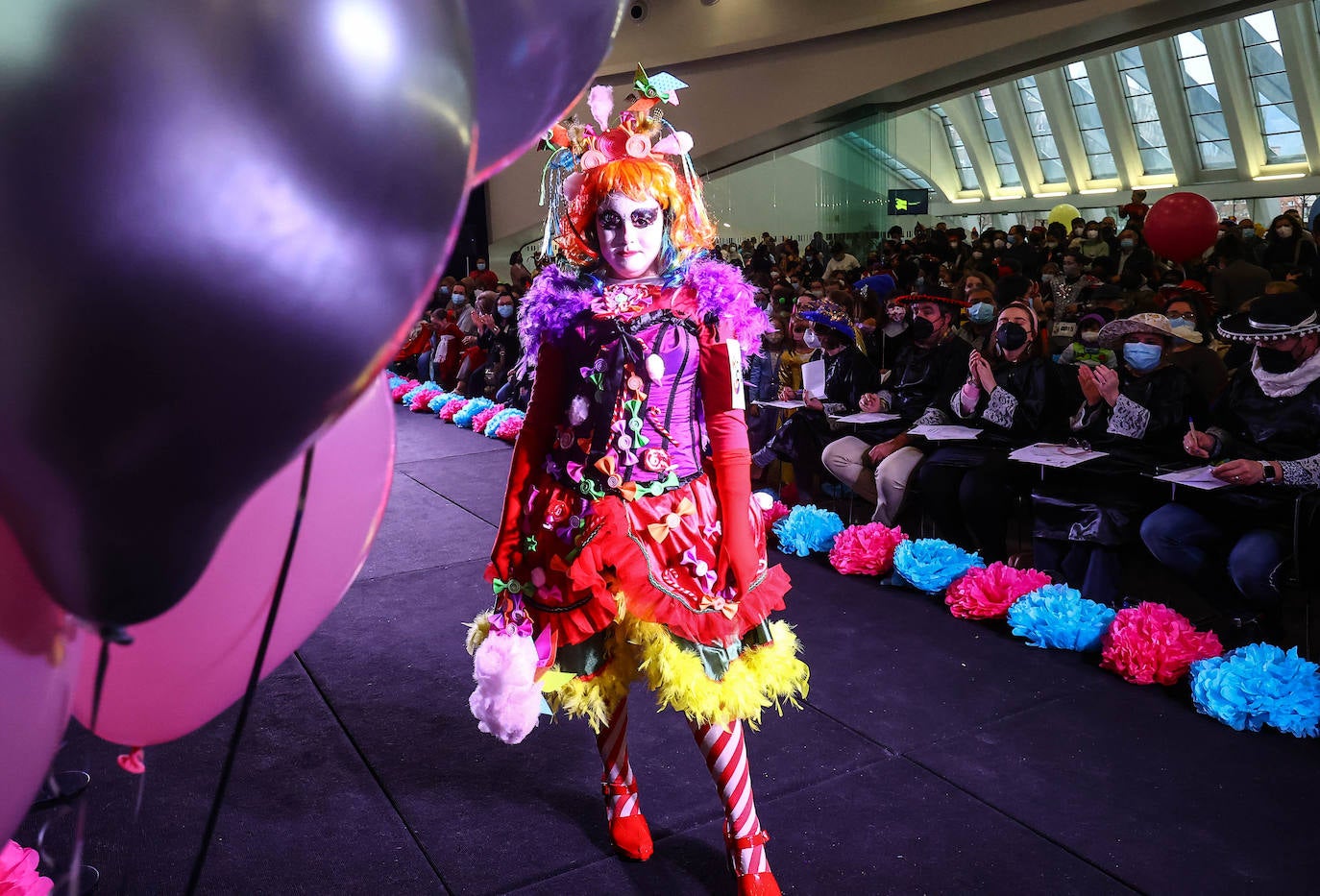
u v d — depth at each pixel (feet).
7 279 2.29
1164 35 40.24
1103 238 40.78
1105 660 10.69
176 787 8.69
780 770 8.85
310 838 7.93
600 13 4.08
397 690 10.78
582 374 6.55
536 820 8.18
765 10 45.24
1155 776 8.62
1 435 2.54
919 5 41.09
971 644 11.57
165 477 2.63
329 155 2.36
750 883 6.73
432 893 7.23
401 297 2.66
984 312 14.66
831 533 14.94
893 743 9.30
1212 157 83.87
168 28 2.21
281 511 3.82
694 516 6.50
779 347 19.11
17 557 2.98
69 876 6.89
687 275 6.67
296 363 2.56
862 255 47.78
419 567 15.31
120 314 2.33
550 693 7.09
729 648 6.55
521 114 4.10
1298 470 10.59
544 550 6.60
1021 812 8.11
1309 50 72.08
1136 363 12.25
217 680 4.03
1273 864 7.36
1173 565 11.44
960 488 13.88
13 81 2.18
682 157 6.79
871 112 46.65
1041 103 90.12
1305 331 10.98
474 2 3.64
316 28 2.30
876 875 7.32
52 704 3.33
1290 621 12.41
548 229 7.17
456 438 26.76
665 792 8.55
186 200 2.26
